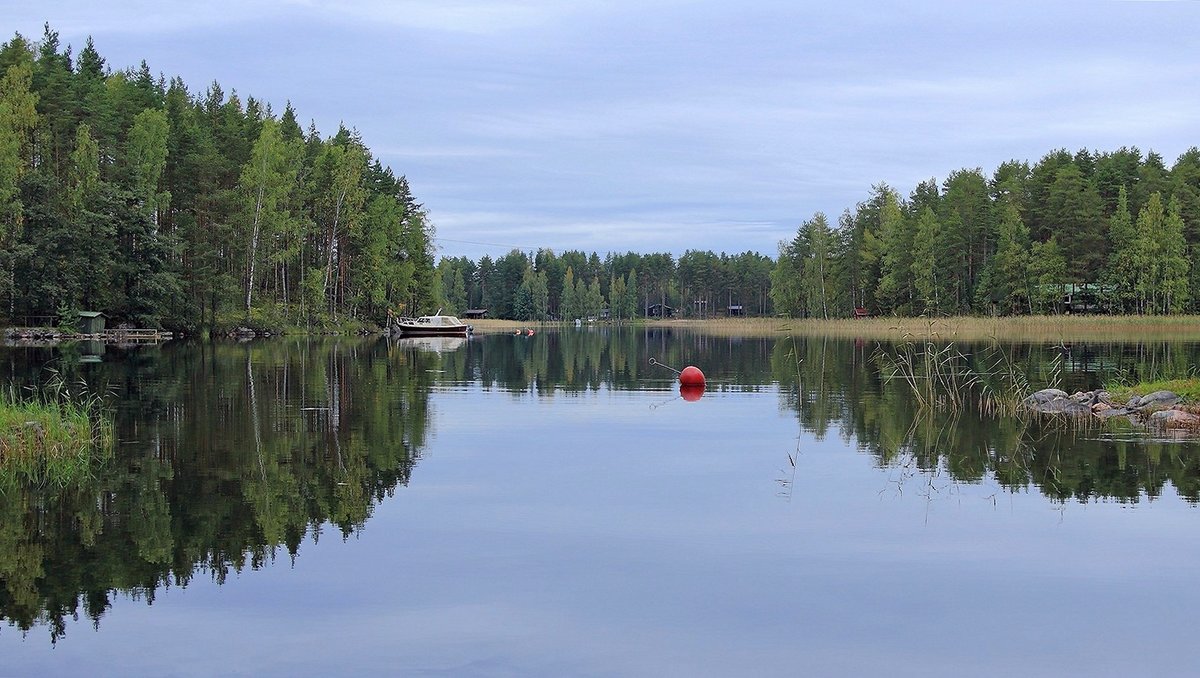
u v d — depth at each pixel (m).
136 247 68.75
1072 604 9.80
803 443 20.27
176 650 8.63
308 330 84.25
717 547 11.84
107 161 74.31
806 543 12.02
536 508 13.94
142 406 26.42
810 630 9.10
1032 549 11.78
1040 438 20.89
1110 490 15.23
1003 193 110.25
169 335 69.81
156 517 13.39
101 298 69.56
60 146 72.06
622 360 51.53
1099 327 80.19
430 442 20.33
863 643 8.80
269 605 9.80
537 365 46.75
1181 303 94.44
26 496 14.75
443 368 43.84
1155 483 15.80
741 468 17.22
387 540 12.18
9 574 10.83
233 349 57.62
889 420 24.17
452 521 13.15
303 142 95.56
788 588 10.29
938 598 9.98
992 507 14.02
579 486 15.53
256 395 29.67
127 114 80.31
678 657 8.47
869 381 36.16
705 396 30.47
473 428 22.64
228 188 85.06
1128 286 94.81
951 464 17.64
